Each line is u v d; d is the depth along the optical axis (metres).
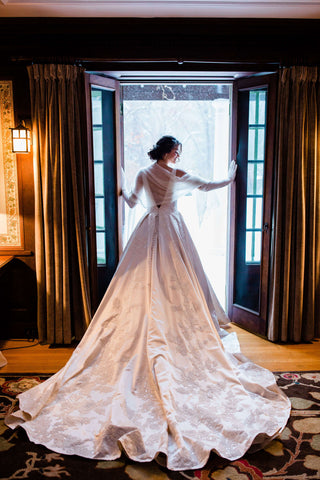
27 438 2.28
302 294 3.57
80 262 3.49
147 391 2.47
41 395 2.49
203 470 2.04
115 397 2.38
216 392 2.52
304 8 3.10
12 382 2.90
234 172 3.62
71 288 3.58
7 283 3.67
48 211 3.45
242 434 2.20
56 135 3.39
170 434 2.22
